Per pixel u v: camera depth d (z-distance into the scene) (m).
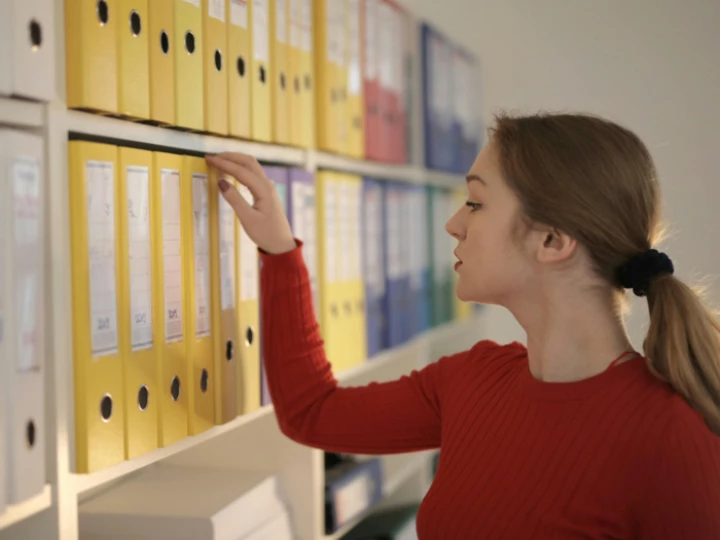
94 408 1.07
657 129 3.27
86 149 1.06
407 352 2.48
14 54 0.95
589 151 1.18
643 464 1.10
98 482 1.10
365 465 2.21
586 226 1.16
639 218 1.19
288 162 1.70
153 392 1.19
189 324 1.29
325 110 1.82
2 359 0.94
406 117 2.42
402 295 2.32
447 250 2.79
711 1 3.20
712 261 3.20
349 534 2.36
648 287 1.18
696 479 1.06
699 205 3.22
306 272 1.48
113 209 1.11
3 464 0.94
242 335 1.45
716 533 1.06
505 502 1.19
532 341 1.25
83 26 1.04
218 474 1.79
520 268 1.23
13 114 0.97
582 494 1.13
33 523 1.05
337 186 1.89
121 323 1.13
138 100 1.16
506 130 1.27
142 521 1.47
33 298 0.99
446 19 3.46
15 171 0.96
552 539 1.14
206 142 1.37
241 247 1.45
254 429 1.79
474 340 3.38
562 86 3.37
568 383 1.19
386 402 1.48
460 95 2.90
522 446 1.20
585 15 3.34
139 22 1.16
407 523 2.44
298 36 1.68
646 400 1.13
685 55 3.23
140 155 1.17
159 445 1.21
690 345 1.13
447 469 1.29
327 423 1.50
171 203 1.24
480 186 1.26
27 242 0.98
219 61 1.37
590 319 1.20
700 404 1.11
